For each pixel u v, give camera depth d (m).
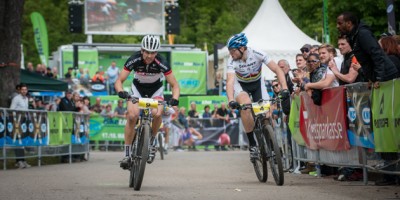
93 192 11.74
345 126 13.00
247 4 71.94
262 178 13.32
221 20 67.62
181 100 37.28
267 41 36.38
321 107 14.18
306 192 11.38
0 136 18.66
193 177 15.18
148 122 12.09
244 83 13.57
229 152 30.66
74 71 38.62
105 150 33.88
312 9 51.94
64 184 13.53
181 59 43.94
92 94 38.53
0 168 19.73
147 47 12.22
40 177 15.59
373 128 11.76
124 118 34.09
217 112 34.53
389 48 12.23
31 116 20.41
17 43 24.36
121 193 11.52
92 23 44.44
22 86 21.36
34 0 69.38
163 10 45.03
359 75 13.16
